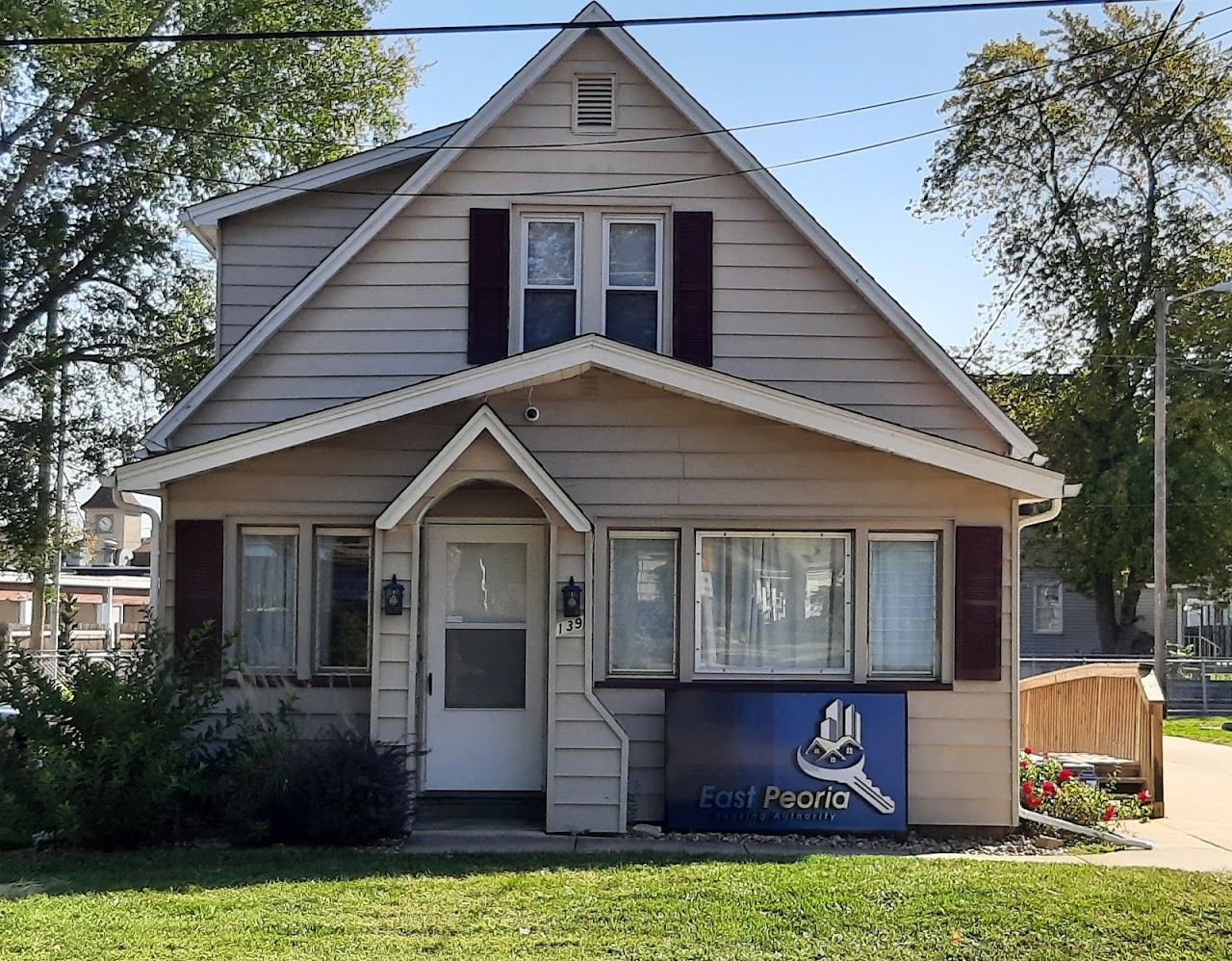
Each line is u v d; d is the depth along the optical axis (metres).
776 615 10.66
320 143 25.67
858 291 11.05
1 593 39.28
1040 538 34.09
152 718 9.29
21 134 24.03
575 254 11.32
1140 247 32.00
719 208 11.20
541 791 10.60
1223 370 30.72
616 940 6.50
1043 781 10.84
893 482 10.58
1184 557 31.39
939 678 10.54
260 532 10.80
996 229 33.84
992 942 6.64
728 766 10.05
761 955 6.31
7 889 7.52
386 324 11.12
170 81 24.19
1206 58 31.42
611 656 10.58
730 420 10.62
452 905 7.13
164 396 27.02
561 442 10.62
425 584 10.66
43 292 25.62
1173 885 7.95
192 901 7.17
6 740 9.19
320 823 9.00
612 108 11.27
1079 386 32.75
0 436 25.38
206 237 12.74
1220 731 21.88
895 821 10.04
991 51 32.78
